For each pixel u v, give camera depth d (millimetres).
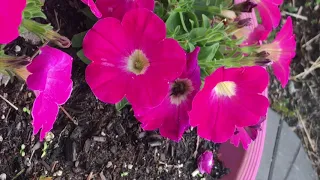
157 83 240
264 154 450
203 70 278
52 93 229
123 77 244
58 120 283
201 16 294
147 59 244
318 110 485
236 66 267
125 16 234
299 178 464
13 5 186
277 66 293
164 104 254
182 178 315
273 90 463
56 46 272
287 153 463
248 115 257
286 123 469
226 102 253
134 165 299
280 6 480
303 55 483
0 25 187
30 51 270
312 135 481
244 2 282
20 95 271
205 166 314
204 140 322
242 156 324
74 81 283
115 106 292
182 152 313
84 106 288
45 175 278
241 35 298
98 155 290
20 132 272
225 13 283
